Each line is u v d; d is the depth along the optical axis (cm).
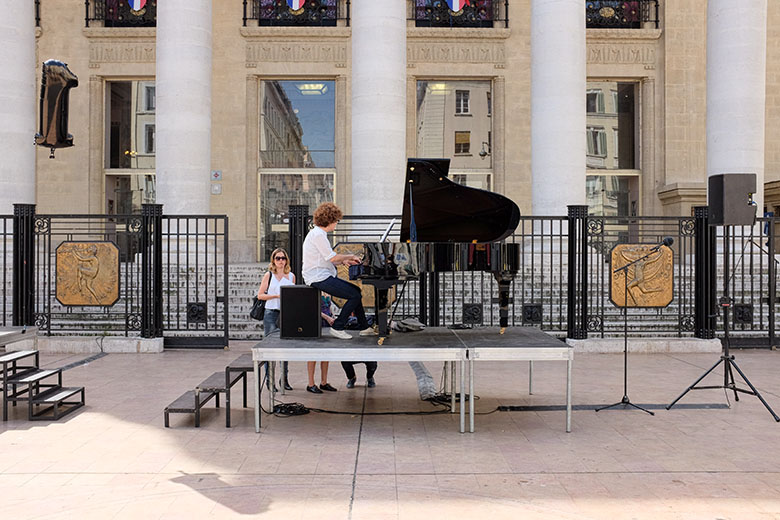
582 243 1141
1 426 646
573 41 1398
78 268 1128
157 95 1422
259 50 1953
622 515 425
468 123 2006
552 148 1393
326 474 504
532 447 578
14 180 1366
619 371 952
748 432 629
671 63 1959
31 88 1404
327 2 1966
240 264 1802
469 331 735
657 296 1150
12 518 420
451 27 1975
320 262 679
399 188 1388
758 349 1171
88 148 1920
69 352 1105
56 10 1920
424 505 441
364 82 1383
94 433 621
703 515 425
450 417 686
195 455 552
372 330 703
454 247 666
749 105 1401
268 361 691
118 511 430
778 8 1998
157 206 1136
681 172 1962
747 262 1394
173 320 1299
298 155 2000
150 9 1941
